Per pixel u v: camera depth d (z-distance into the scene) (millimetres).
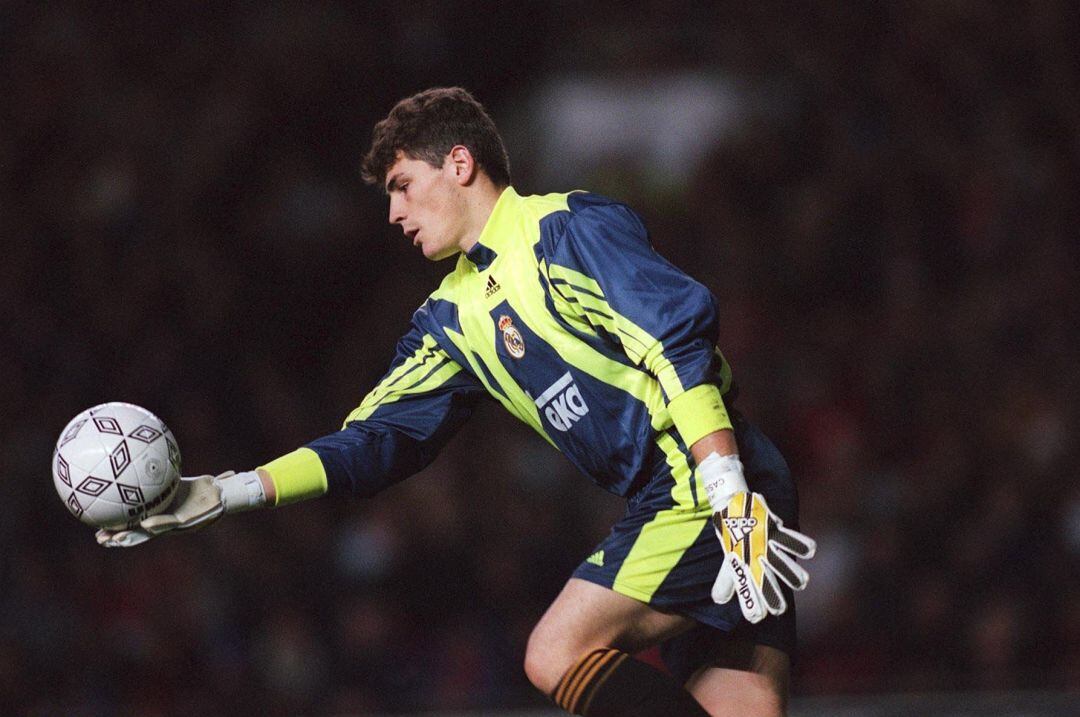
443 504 28969
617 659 10844
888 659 26750
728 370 11820
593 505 29500
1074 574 27031
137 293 34812
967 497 28938
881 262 34844
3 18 38438
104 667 27812
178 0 39125
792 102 37750
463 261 12312
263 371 34781
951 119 36969
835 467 30234
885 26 38312
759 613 9898
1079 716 17781
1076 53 37219
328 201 38188
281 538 28891
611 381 11477
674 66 38406
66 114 37219
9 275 34594
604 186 37250
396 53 39969
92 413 11312
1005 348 32438
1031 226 34906
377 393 12727
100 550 28953
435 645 27484
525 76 40688
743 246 35312
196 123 37781
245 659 27750
